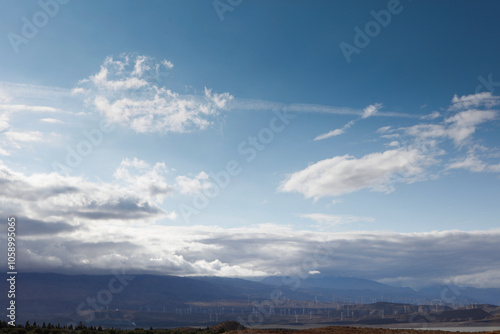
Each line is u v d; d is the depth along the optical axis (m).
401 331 52.81
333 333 51.00
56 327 65.25
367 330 53.75
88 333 61.47
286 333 51.38
